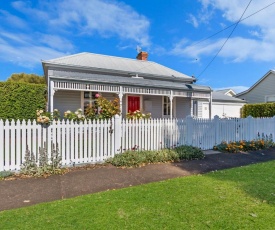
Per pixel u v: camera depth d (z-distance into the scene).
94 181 5.16
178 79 18.73
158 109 17.53
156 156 6.91
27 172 5.46
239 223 3.14
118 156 6.64
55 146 6.07
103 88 13.27
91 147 6.64
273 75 22.16
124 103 16.19
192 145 8.74
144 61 21.14
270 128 11.13
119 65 17.91
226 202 3.86
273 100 22.17
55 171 5.62
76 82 12.42
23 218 3.29
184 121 8.69
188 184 4.87
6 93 12.05
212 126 9.41
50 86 11.85
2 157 5.51
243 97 26.14
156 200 3.96
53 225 3.08
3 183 4.91
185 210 3.55
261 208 3.61
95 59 17.89
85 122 6.56
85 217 3.31
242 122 10.24
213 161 7.27
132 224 3.12
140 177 5.51
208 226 3.07
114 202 3.87
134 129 7.50
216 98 23.91
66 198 4.18
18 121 5.66
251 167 6.43
